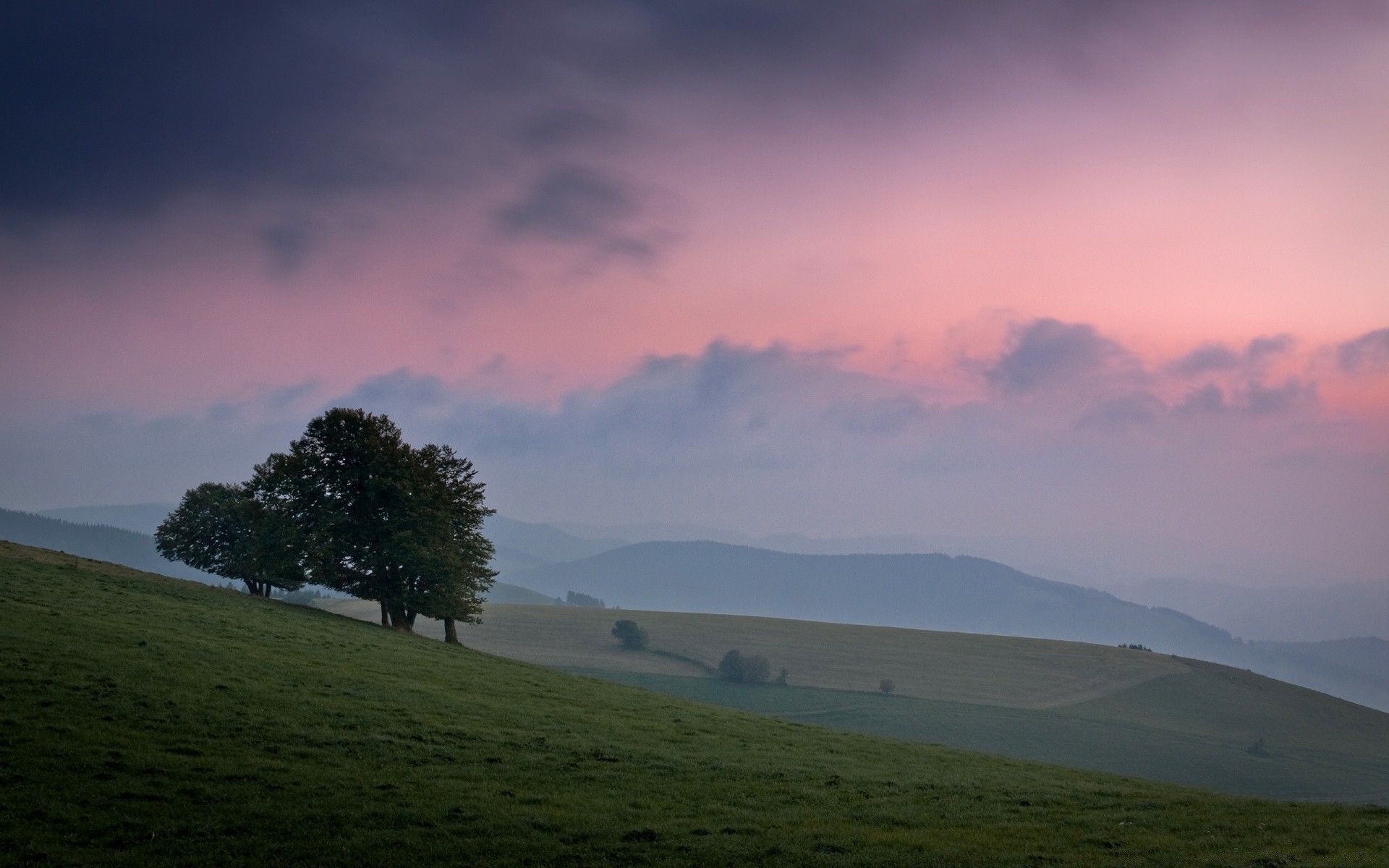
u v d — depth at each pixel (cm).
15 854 1917
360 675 4391
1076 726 14150
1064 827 2634
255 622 5653
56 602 5000
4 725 2697
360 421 7675
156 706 3128
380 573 7494
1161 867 2195
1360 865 2188
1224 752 13300
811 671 16738
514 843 2228
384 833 2241
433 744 3189
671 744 3741
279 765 2705
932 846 2355
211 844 2091
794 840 2381
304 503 7494
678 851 2247
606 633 18675
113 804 2247
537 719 3912
